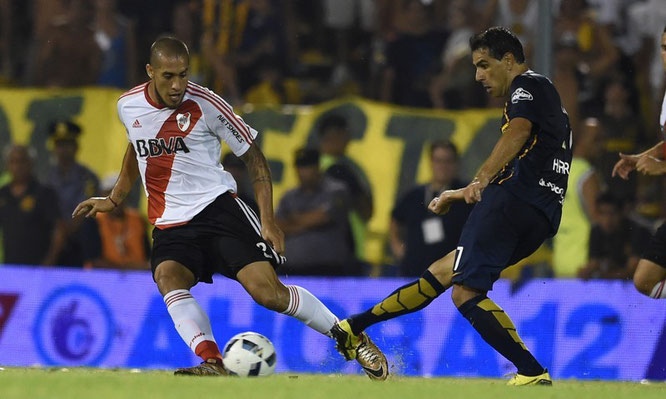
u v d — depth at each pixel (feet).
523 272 105.29
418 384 61.05
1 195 110.93
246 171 107.45
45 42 134.31
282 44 135.54
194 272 66.74
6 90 113.09
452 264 64.95
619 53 132.05
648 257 76.89
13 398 43.75
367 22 138.62
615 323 95.50
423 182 109.60
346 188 108.37
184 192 66.03
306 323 67.51
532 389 57.26
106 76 133.39
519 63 63.87
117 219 109.70
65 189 111.04
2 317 103.60
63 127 110.93
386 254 108.37
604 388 65.51
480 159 108.99
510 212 62.03
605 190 108.27
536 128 62.08
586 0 131.54
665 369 94.17
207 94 65.57
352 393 50.14
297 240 107.24
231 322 100.07
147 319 101.35
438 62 131.54
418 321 97.09
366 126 110.73
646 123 128.47
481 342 95.66
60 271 103.91
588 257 106.32
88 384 51.96
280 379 63.98
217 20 133.59
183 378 58.54
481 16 131.23
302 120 111.34
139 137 65.82
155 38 136.15
